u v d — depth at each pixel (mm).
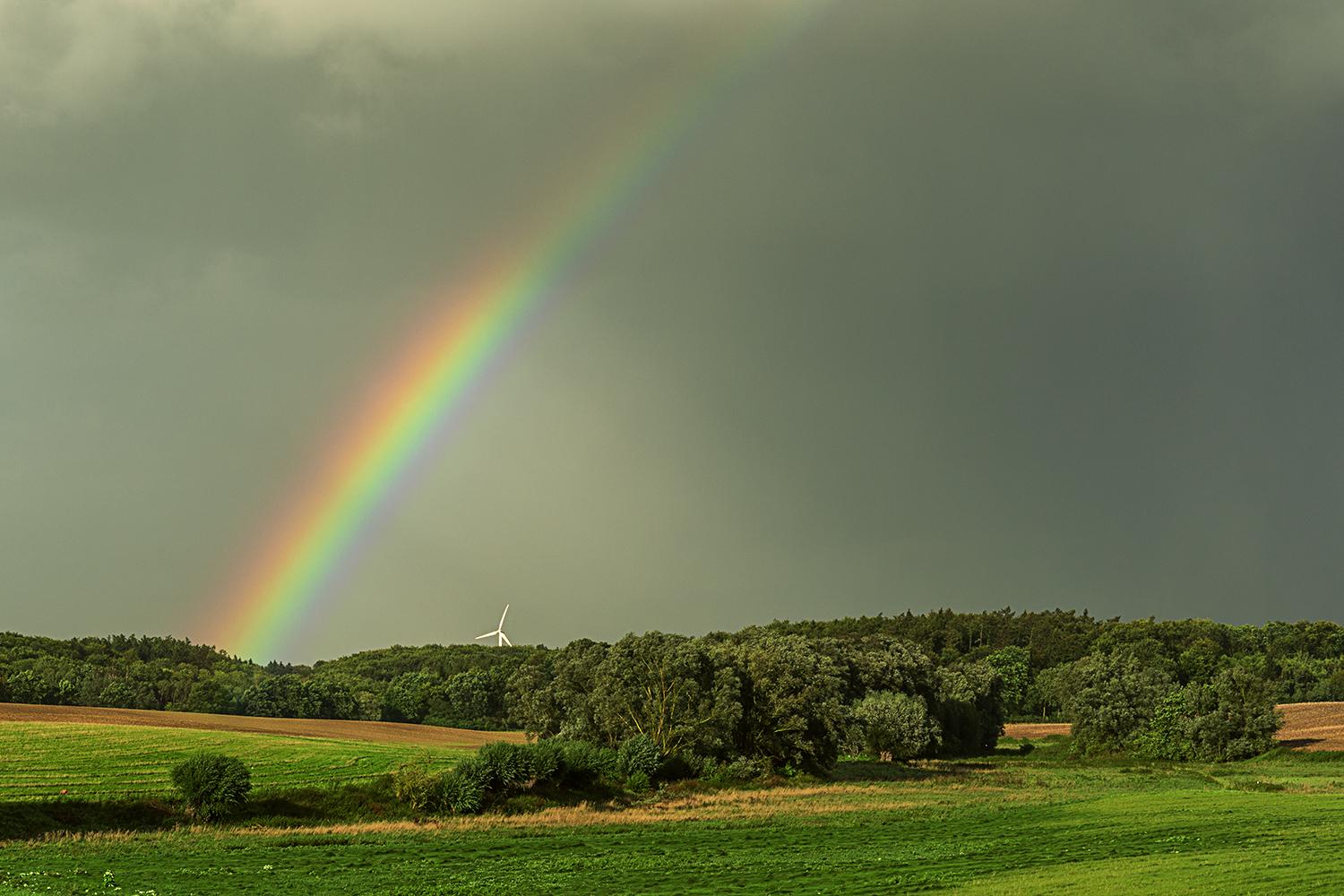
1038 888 46219
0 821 69500
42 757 89125
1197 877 46438
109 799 75875
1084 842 64312
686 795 102000
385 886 54781
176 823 74688
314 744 107875
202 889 53344
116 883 54312
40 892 49938
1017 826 76125
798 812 89250
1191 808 81938
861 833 75000
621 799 96125
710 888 52375
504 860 63875
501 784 89625
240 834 72750
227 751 98125
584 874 58438
